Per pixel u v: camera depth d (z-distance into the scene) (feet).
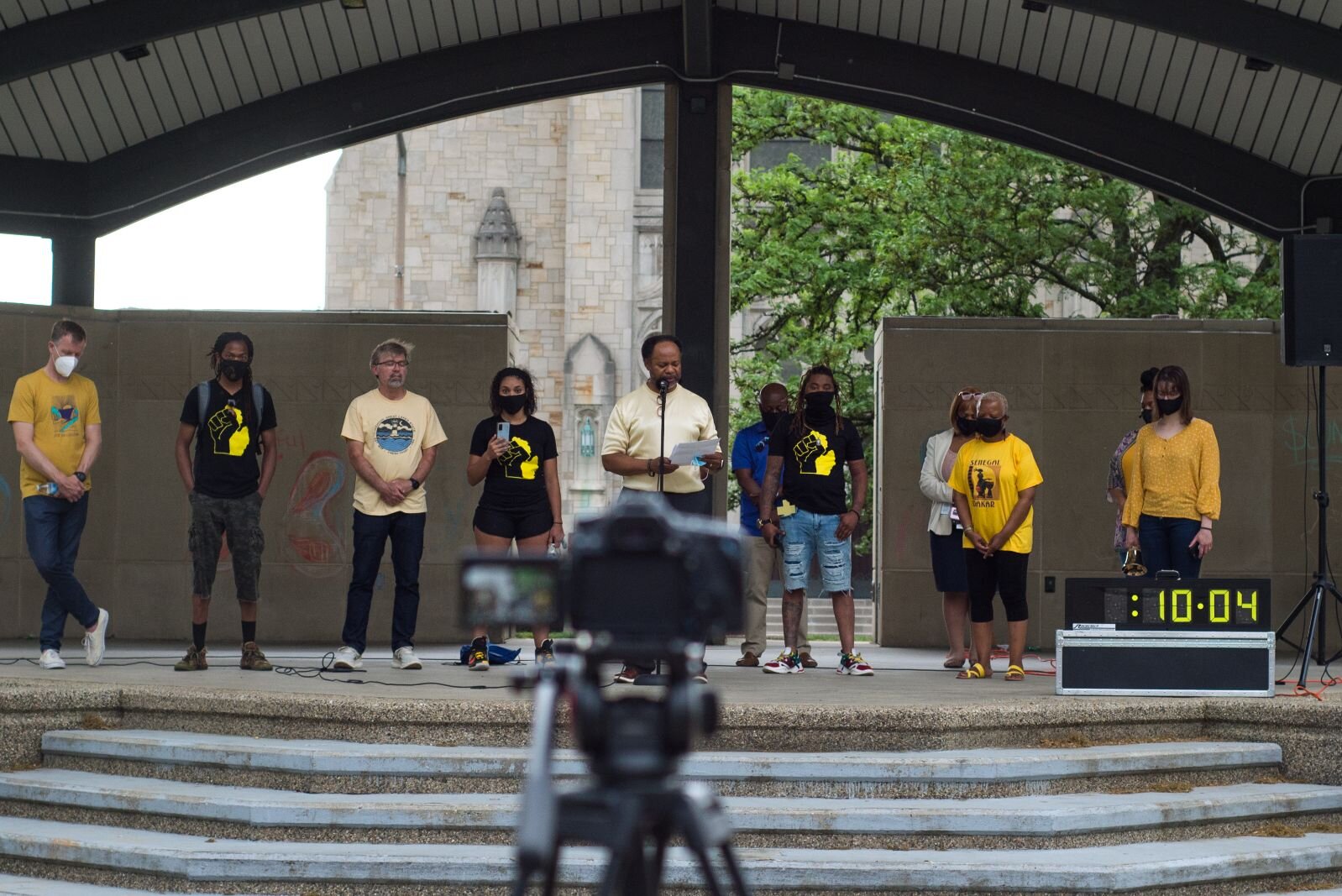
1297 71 33.12
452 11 37.63
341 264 120.67
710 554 8.88
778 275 70.38
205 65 37.35
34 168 38.99
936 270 65.82
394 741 20.30
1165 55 36.27
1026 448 28.66
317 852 17.44
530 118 119.85
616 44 39.01
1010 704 21.65
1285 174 38.55
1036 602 41.04
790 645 29.04
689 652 9.40
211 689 22.02
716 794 19.33
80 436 28.30
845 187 73.20
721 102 39.06
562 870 17.15
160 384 40.27
